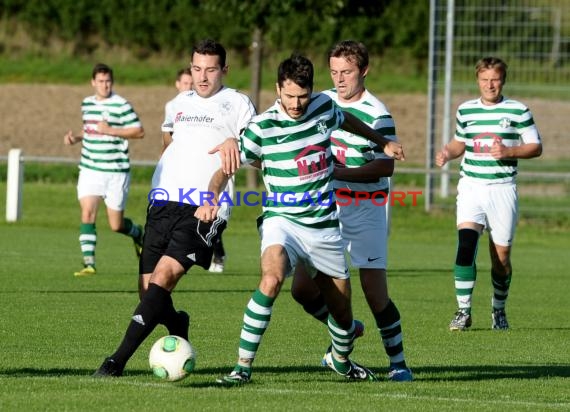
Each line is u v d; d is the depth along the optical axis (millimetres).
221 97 28156
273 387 25125
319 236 25188
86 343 32000
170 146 28203
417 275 54188
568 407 23703
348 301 25984
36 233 70250
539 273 56875
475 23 84875
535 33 87750
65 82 148375
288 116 24891
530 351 32875
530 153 36938
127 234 51500
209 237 26984
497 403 23922
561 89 87250
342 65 27547
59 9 160500
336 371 27000
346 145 28000
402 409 22875
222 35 157875
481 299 46875
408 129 126875
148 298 26219
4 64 153250
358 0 86812
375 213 27641
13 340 32250
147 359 29625
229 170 24953
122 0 159875
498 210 37906
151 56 160250
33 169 101188
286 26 151625
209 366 28422
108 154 49750
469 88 85688
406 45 154250
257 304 24703
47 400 22891
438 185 89375
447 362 30375
